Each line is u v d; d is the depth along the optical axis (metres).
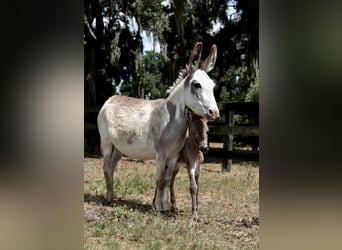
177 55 12.79
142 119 4.88
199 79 4.27
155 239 3.68
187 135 4.57
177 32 12.61
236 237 3.82
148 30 12.51
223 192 6.39
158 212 4.62
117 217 4.39
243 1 13.05
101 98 17.03
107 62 15.61
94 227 3.89
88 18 11.92
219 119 13.43
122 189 6.25
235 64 15.02
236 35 14.17
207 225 4.27
